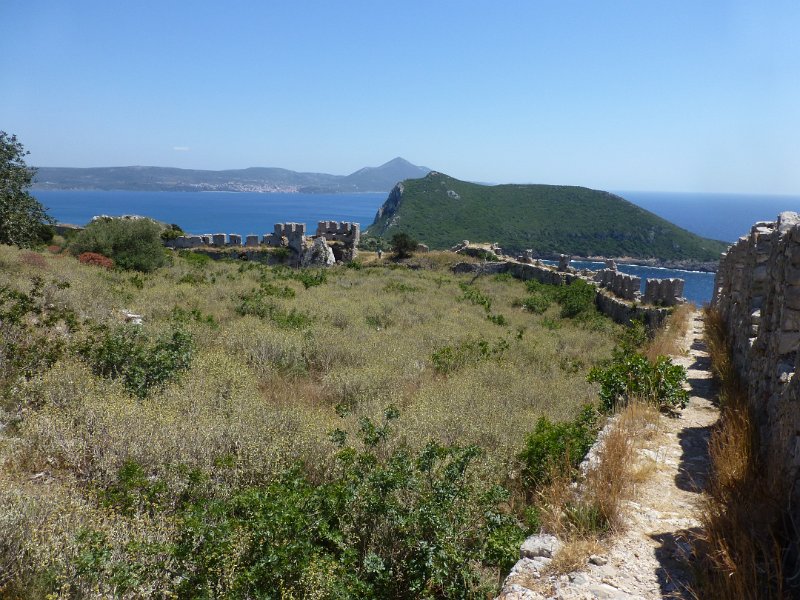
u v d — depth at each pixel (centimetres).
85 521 517
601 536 481
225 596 446
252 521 504
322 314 1788
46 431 673
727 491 510
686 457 664
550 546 472
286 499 538
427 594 509
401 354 1338
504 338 1800
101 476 636
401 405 970
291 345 1288
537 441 701
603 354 1759
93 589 438
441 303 2481
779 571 390
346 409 924
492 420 880
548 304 3045
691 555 443
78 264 2158
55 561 453
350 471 629
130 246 2652
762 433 620
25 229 2364
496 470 724
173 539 516
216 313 1650
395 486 588
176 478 616
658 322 2266
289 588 453
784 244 631
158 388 911
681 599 394
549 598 404
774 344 624
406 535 551
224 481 649
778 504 452
